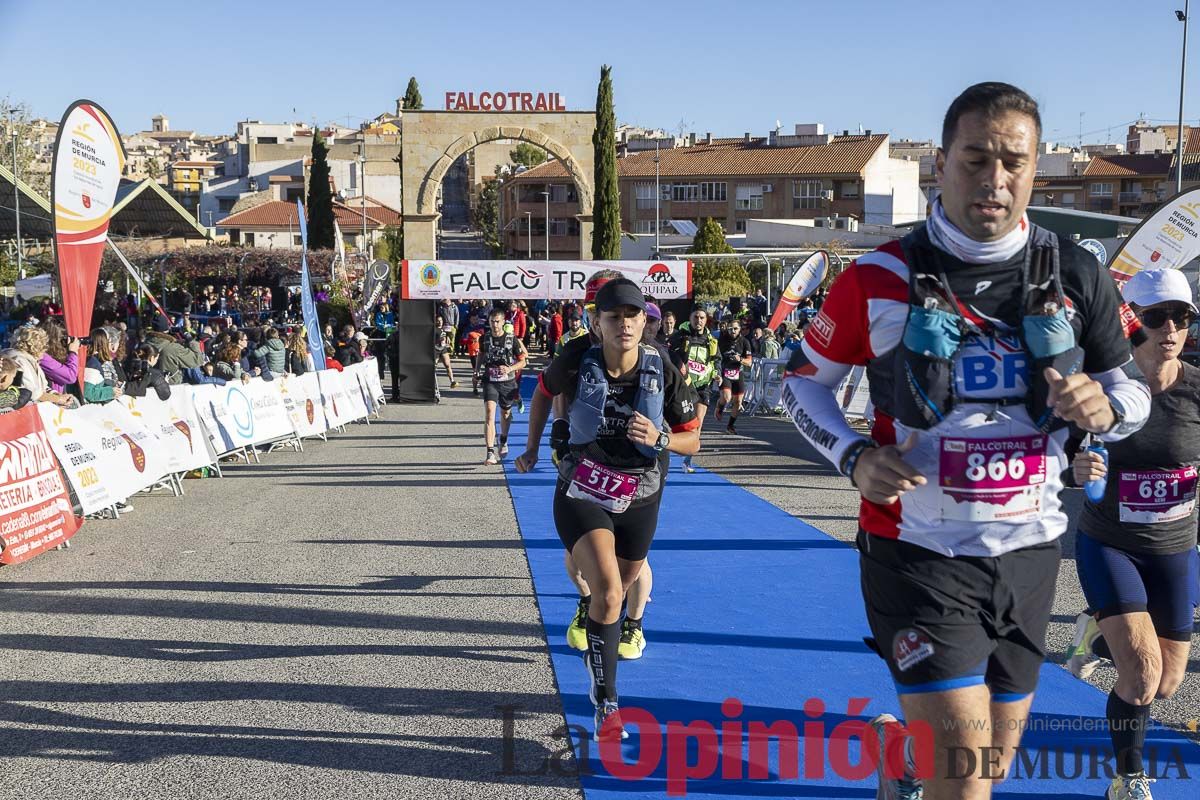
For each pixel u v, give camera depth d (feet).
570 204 290.97
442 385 93.56
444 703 16.55
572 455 15.43
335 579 24.79
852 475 8.60
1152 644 12.49
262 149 345.72
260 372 61.36
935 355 8.34
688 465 43.16
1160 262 26.40
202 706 16.44
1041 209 62.54
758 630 20.61
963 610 8.55
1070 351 8.36
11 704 16.56
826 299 9.14
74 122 33.53
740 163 265.95
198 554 27.61
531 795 13.29
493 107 133.18
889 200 256.93
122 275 141.90
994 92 8.16
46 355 32.94
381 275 112.98
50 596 23.25
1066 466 8.86
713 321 90.12
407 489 38.88
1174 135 302.04
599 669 14.89
